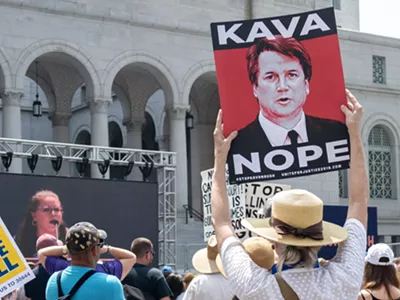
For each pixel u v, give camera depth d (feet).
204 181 49.16
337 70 17.79
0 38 102.12
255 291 13.89
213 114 138.82
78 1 107.76
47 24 105.60
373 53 137.28
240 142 17.81
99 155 94.07
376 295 23.70
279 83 17.93
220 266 22.33
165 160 94.94
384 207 136.67
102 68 109.19
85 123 152.15
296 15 18.12
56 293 20.36
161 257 101.65
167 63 114.32
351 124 16.61
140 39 112.57
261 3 124.26
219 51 18.11
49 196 78.95
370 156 137.08
